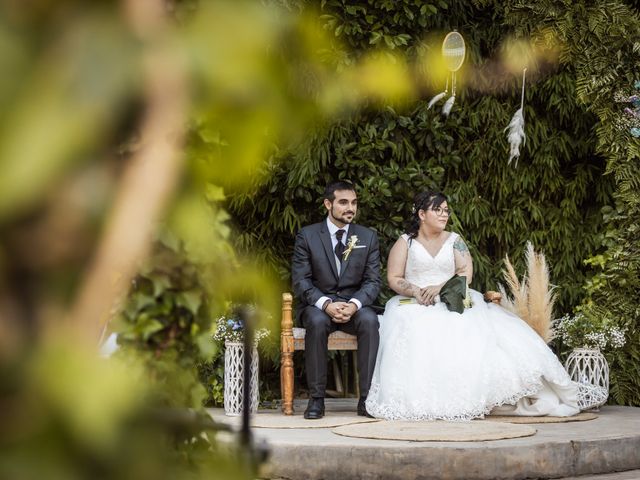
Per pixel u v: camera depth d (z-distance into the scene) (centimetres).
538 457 454
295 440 458
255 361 602
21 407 41
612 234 717
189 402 121
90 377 42
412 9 739
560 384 573
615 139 705
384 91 51
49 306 43
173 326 118
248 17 47
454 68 670
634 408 658
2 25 42
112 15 45
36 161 40
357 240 614
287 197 718
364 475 442
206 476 60
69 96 42
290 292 733
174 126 47
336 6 714
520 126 687
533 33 727
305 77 50
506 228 770
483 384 556
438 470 440
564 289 760
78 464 41
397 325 585
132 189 45
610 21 705
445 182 774
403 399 555
